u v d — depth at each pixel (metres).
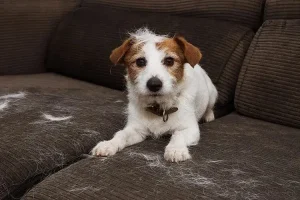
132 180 0.99
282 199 0.92
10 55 2.22
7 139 1.26
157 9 2.09
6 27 2.20
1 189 1.09
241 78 1.67
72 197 0.95
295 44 1.56
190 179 0.99
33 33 2.29
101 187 0.97
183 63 1.33
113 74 1.98
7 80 2.09
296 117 1.50
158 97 1.30
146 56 1.28
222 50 1.77
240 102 1.66
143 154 1.17
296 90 1.51
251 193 0.94
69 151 1.27
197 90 1.43
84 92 1.91
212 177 1.01
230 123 1.54
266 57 1.61
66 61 2.18
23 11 2.25
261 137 1.36
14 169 1.14
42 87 1.96
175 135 1.28
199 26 1.86
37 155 1.21
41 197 0.97
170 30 1.89
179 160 1.10
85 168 1.07
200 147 1.24
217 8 1.91
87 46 2.09
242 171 1.05
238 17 1.86
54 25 2.36
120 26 2.04
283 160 1.15
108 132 1.42
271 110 1.56
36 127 1.38
